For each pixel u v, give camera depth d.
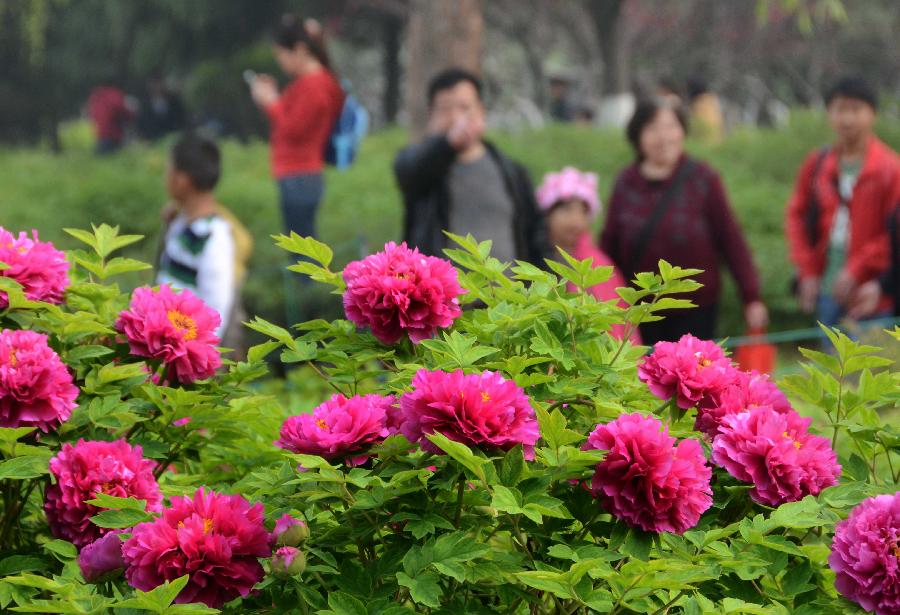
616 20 34.22
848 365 3.08
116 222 15.13
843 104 8.80
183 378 3.10
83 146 41.88
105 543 2.52
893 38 47.25
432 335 2.90
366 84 53.47
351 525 2.62
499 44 51.34
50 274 3.12
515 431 2.45
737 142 21.14
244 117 35.59
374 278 2.87
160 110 34.97
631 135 7.52
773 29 45.41
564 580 2.41
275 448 3.31
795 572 2.70
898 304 8.76
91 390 3.04
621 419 2.56
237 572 2.40
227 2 35.78
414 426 2.47
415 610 2.72
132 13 36.88
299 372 6.71
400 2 40.19
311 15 38.00
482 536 2.86
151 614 2.36
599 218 16.50
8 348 2.81
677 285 2.94
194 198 6.61
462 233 6.25
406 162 6.25
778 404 2.95
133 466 2.82
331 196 17.06
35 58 36.31
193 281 6.57
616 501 2.50
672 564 2.39
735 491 2.85
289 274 10.88
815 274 9.23
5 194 16.81
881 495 2.65
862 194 8.83
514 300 3.09
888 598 2.55
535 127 23.84
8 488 3.05
